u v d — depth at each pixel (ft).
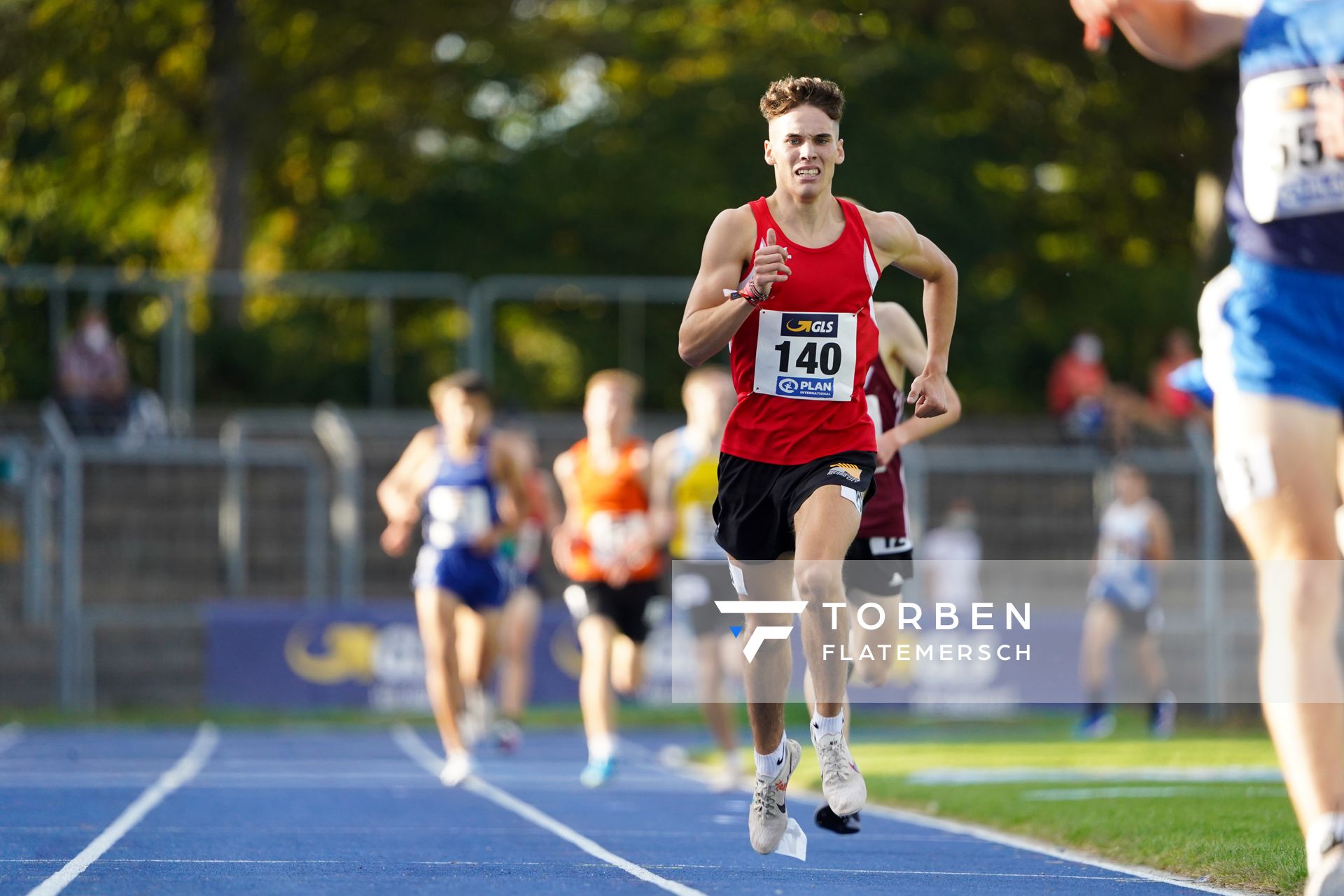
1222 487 42.39
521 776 124.57
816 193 60.03
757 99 338.13
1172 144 276.82
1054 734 179.93
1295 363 41.52
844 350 60.90
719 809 97.40
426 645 114.62
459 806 96.99
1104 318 347.36
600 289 255.29
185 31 291.79
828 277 60.75
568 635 204.13
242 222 292.20
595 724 116.06
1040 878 63.05
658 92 347.36
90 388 227.81
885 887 59.57
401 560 235.40
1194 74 252.21
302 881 58.49
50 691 203.21
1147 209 332.80
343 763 137.49
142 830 80.28
